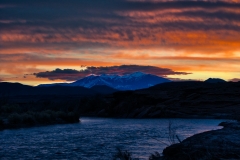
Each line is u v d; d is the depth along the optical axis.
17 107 85.56
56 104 141.25
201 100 115.06
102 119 95.81
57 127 58.00
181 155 19.34
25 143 35.12
